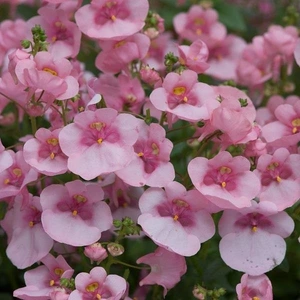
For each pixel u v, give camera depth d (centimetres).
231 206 39
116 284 39
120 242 44
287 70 51
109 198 43
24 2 58
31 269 43
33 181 41
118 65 45
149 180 40
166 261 41
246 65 51
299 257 49
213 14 54
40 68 40
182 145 45
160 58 52
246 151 41
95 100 40
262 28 66
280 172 41
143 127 41
